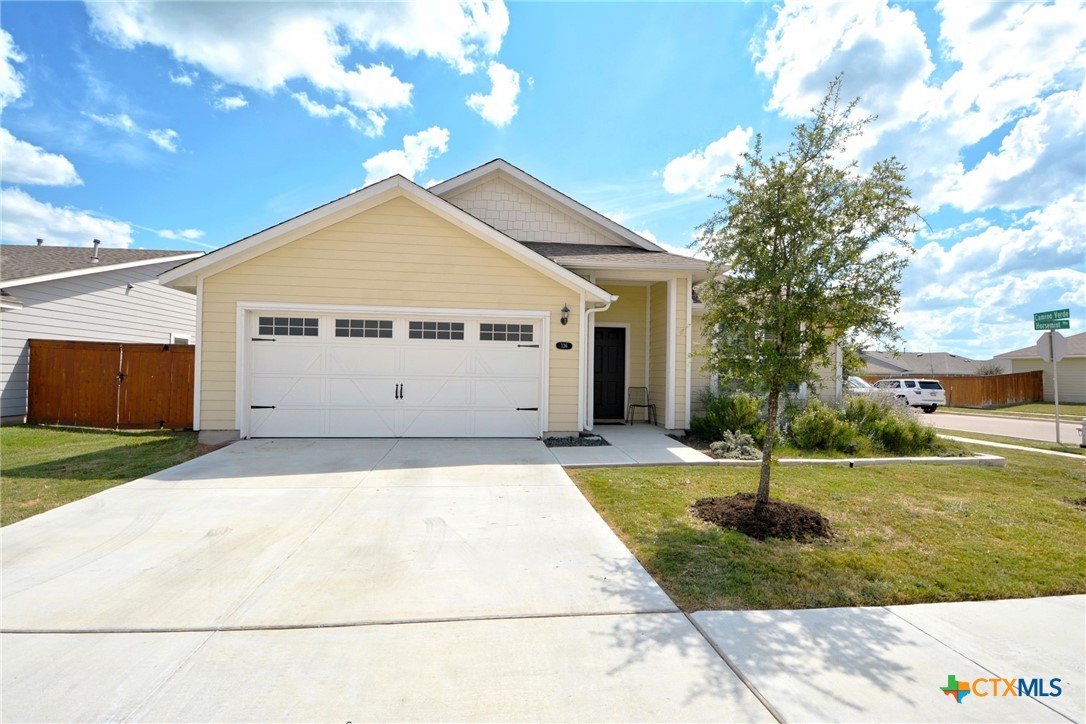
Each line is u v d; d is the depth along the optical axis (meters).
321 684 2.28
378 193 8.27
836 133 4.34
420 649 2.57
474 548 3.94
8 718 2.04
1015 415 19.77
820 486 6.00
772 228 4.45
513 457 7.26
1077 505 5.34
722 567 3.63
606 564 3.67
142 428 10.39
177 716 2.06
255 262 8.20
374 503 5.06
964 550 4.00
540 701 2.18
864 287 4.27
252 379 8.31
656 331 11.20
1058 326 11.16
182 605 2.99
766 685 2.30
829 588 3.32
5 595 3.10
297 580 3.34
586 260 9.74
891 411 9.35
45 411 10.48
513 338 8.86
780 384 4.50
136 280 13.81
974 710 2.15
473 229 8.53
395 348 8.59
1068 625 2.90
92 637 2.65
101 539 4.05
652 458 7.30
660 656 2.53
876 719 2.08
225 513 4.71
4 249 13.53
